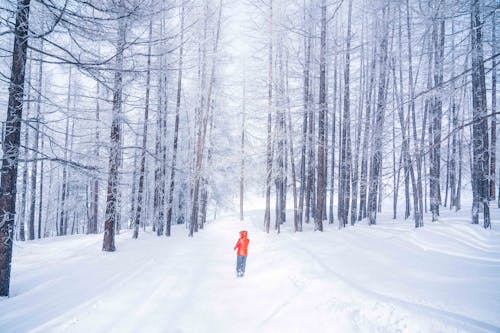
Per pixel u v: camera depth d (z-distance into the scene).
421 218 13.59
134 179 18.69
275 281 7.14
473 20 5.65
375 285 5.64
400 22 7.73
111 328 4.75
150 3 6.95
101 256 11.24
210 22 18.31
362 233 12.23
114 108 12.07
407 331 3.88
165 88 16.58
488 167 11.41
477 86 8.80
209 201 32.03
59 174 25.53
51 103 7.40
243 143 26.09
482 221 12.47
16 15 6.43
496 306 4.37
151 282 7.37
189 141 24.00
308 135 16.61
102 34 7.05
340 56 18.73
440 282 5.66
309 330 4.49
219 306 5.93
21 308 5.72
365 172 16.33
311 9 14.14
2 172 6.84
